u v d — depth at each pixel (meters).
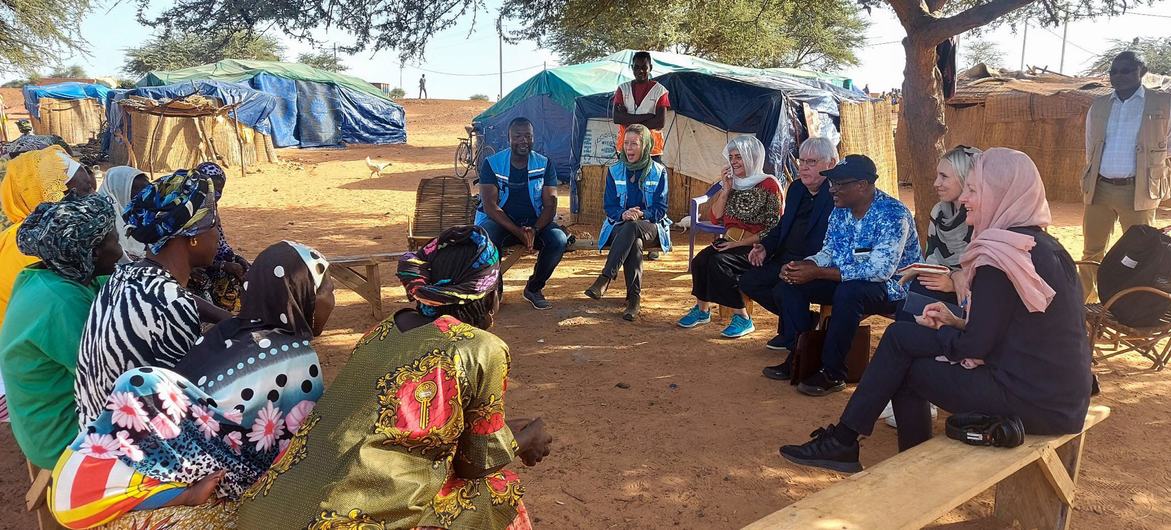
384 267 9.07
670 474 3.98
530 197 6.95
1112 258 5.29
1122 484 3.79
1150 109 6.13
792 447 3.76
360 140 28.03
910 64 7.84
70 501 2.01
